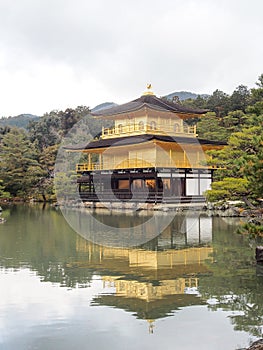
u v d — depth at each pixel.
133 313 12.91
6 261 20.66
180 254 22.17
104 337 11.14
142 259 20.94
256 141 17.70
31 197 72.56
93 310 13.19
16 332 11.52
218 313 12.91
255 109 21.88
